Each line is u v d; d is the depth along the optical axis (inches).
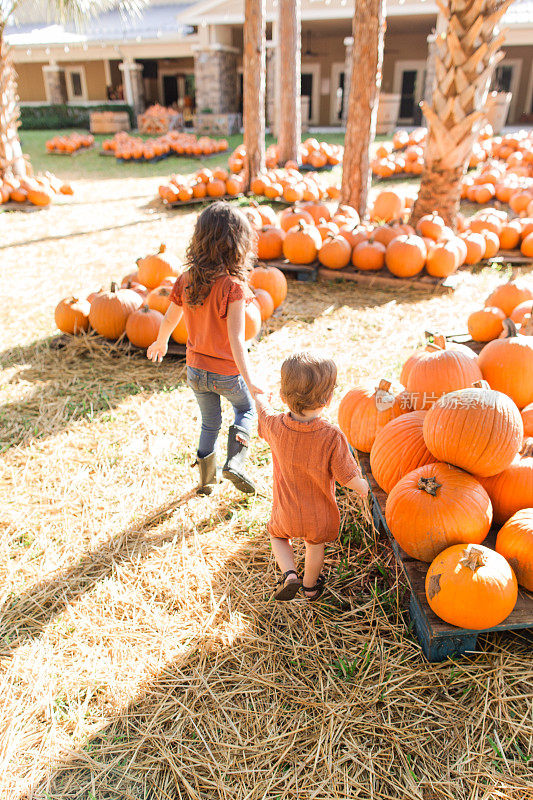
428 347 140.4
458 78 259.9
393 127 901.8
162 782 76.9
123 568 111.3
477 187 441.4
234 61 1078.4
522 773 75.9
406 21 945.5
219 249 101.7
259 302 213.9
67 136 925.8
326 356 88.4
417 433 109.6
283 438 91.1
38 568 111.7
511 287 192.9
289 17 534.6
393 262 262.5
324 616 100.7
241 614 101.0
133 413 165.5
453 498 91.7
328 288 270.5
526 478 99.4
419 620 93.3
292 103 571.2
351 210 341.1
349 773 77.2
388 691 86.6
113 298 197.9
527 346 132.3
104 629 98.4
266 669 91.5
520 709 83.5
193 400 171.3
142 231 386.6
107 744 81.0
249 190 506.6
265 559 113.3
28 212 452.8
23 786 76.2
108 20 1244.5
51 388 179.2
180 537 119.6
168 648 95.0
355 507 126.5
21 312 240.5
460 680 87.5
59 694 88.0
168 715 84.8
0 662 92.6
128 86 1132.5
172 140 797.2
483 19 242.7
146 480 136.9
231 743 80.9
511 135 635.5
